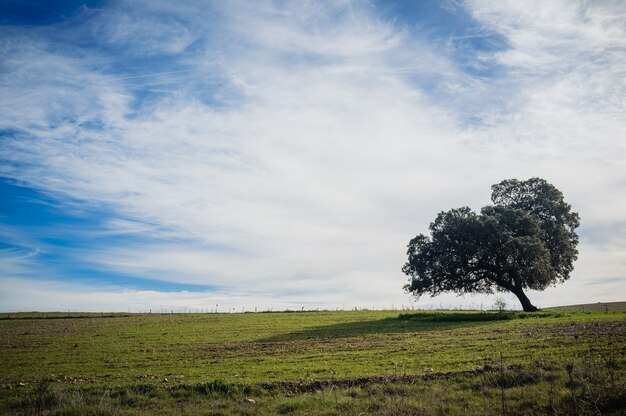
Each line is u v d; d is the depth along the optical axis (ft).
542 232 189.57
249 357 90.27
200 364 83.61
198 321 207.10
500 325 131.85
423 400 47.65
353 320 182.70
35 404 50.16
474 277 195.21
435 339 103.71
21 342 136.77
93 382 66.28
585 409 42.22
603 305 320.50
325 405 48.39
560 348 73.26
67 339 142.20
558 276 201.36
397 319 178.19
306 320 193.26
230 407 49.52
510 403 45.42
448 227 187.11
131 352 106.42
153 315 269.64
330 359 81.82
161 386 58.59
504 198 212.43
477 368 59.62
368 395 51.42
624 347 68.33
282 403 49.44
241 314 257.55
